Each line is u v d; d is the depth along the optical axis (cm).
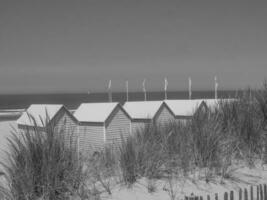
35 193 607
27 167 605
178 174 764
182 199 653
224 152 821
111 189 684
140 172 735
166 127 923
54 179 614
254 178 778
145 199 650
